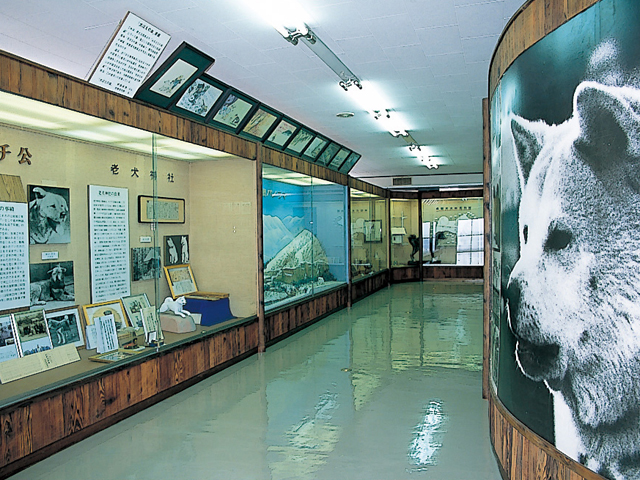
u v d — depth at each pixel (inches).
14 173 150.9
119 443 155.0
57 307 165.0
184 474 134.5
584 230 93.1
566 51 97.3
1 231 145.9
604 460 88.7
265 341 281.4
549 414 102.3
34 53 190.4
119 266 192.1
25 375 147.9
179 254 248.7
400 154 453.4
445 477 132.1
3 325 145.6
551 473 100.8
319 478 132.2
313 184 371.9
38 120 154.0
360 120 313.1
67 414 152.3
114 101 168.1
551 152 101.5
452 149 429.1
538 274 105.7
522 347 112.7
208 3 150.3
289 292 324.5
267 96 254.4
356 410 183.6
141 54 166.7
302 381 219.9
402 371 236.1
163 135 195.2
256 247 273.1
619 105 86.2
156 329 204.4
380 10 157.9
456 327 344.2
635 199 84.0
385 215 636.1
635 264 83.9
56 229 165.3
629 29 84.4
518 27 115.1
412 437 159.0
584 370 92.8
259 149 274.8
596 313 90.6
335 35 178.1
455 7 155.7
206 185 259.9
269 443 154.7
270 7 152.3
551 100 101.5
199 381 219.9
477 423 170.7
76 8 152.3
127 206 196.2
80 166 174.9
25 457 138.9
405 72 221.0
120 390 173.8
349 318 383.6
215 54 193.8
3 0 146.6
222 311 255.4
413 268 687.7
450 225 690.8
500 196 130.8
